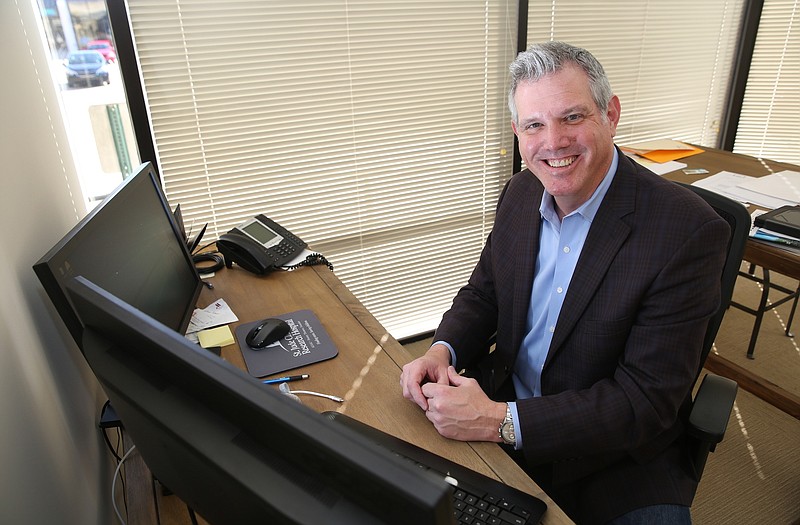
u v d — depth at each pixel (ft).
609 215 3.82
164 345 1.75
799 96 10.06
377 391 3.74
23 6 4.67
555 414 3.43
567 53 3.71
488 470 3.13
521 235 4.49
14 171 3.37
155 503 3.19
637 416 3.50
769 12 9.61
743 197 6.81
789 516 5.84
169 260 4.23
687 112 10.03
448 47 7.63
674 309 3.55
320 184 7.64
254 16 6.49
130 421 2.06
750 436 6.95
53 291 2.72
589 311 3.85
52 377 3.26
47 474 2.82
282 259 5.48
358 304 4.81
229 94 6.72
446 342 4.50
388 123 7.70
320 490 1.46
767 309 7.94
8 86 3.64
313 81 7.06
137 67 6.17
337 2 6.80
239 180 7.18
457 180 8.52
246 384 1.57
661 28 9.07
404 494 1.27
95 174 6.43
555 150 3.72
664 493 3.63
